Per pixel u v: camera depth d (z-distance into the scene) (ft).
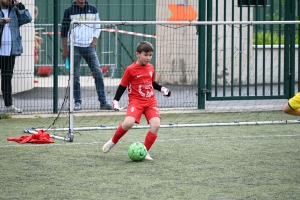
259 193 39.55
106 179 43.47
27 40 96.37
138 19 109.40
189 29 96.94
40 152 53.42
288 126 69.51
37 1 121.90
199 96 82.84
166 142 58.85
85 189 40.60
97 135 62.95
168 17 102.53
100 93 80.59
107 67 118.01
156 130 50.75
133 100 51.03
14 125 69.62
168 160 50.29
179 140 59.98
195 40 95.76
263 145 57.31
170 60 100.12
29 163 48.85
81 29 79.05
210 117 76.69
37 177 44.09
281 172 45.80
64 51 80.43
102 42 120.47
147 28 122.11
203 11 82.53
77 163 48.98
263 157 51.55
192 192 39.81
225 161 49.83
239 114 79.51
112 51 120.37
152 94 51.52
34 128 65.72
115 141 51.65
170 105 85.10
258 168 47.16
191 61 97.76
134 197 38.55
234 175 44.78
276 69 113.60
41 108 82.28
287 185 41.73
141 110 50.96
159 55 102.01
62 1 123.65
